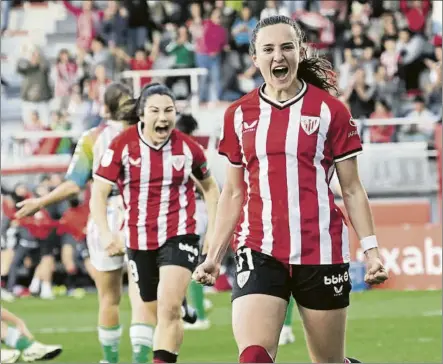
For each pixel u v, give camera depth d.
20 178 38.97
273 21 11.52
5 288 38.50
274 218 11.53
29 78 44.62
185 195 17.00
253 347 11.06
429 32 43.78
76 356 22.61
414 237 36.91
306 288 11.61
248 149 11.60
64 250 38.09
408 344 23.22
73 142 43.19
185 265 16.53
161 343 15.99
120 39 46.38
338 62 44.38
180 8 46.31
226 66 44.22
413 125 42.59
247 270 11.55
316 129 11.48
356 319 28.39
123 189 17.05
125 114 18.38
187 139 17.08
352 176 11.74
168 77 44.72
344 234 11.71
